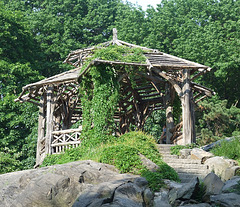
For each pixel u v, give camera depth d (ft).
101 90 44.60
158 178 26.99
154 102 63.93
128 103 65.31
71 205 25.46
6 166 57.06
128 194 24.53
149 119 82.23
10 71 85.76
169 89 56.29
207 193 24.31
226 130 89.92
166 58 50.83
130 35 103.14
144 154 31.89
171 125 55.52
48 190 26.23
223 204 23.40
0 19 91.50
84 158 36.29
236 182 27.32
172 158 39.88
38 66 97.50
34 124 80.53
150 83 61.67
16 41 93.50
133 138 37.32
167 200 24.76
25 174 29.09
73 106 59.77
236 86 101.65
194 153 39.91
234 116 87.10
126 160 29.86
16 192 28.30
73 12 116.67
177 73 49.44
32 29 109.09
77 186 26.32
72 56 69.10
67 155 42.70
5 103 80.43
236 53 90.22
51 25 106.83
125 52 48.62
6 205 27.71
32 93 53.11
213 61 92.79
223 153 40.16
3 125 82.58
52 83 49.78
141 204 24.32
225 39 96.99
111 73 45.16
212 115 84.48
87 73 46.98
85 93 47.37
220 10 104.99
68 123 59.57
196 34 95.35
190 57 94.02
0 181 29.94
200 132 90.17
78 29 109.50
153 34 101.50
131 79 48.70
